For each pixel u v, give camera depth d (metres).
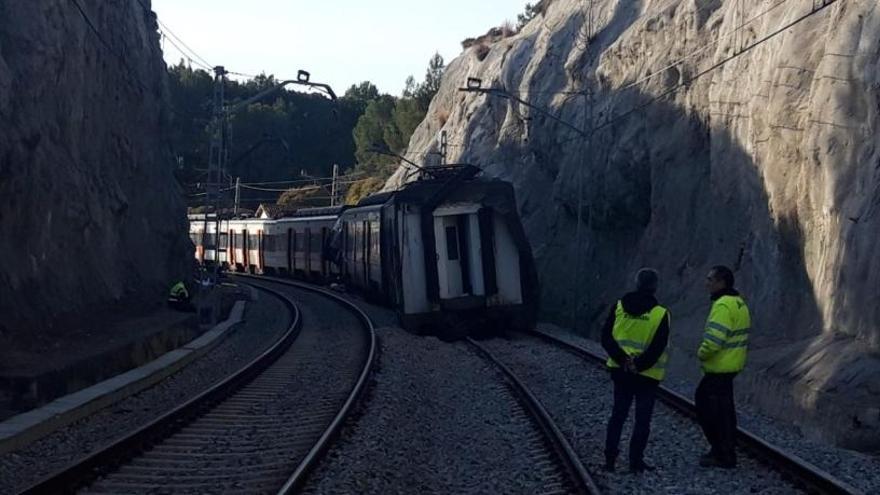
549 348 22.23
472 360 20.39
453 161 52.28
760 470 10.24
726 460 10.33
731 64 22.89
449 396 15.87
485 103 49.06
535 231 37.44
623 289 28.39
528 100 41.19
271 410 14.40
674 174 25.78
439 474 10.48
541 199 38.03
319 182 103.88
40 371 14.12
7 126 17.73
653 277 10.13
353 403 13.55
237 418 13.67
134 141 30.11
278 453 11.29
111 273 24.84
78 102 23.14
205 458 10.99
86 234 22.69
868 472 10.47
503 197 24.83
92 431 12.88
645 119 27.84
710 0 26.55
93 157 25.00
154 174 32.53
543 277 34.50
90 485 9.45
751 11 22.36
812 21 18.88
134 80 30.12
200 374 19.42
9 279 17.52
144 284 28.39
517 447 11.66
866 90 15.32
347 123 118.81
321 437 11.09
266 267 56.91
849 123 15.82
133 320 22.80
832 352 14.22
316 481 9.51
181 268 34.91
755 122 20.44
